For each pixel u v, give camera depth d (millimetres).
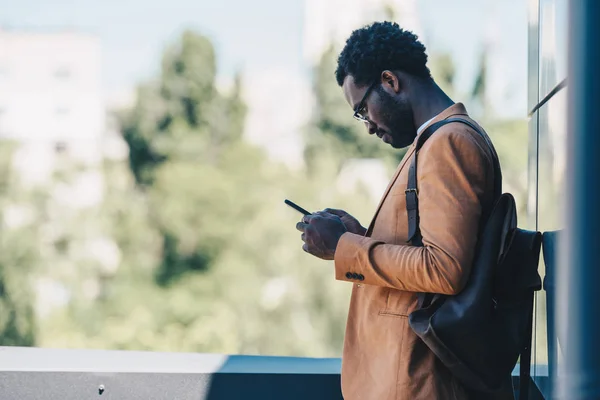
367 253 1983
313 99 25609
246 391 2637
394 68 2139
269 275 23672
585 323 1559
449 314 1904
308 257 23547
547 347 2295
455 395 1991
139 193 25594
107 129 26625
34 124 31156
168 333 23672
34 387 2625
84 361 2744
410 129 2172
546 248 2303
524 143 23438
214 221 24375
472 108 25406
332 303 22922
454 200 1902
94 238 25125
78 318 24406
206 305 23875
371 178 24125
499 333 1940
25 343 24531
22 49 32219
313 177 24516
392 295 2055
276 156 26203
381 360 2047
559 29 1998
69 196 25828
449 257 1877
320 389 2639
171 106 26016
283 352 23000
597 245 1559
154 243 24734
